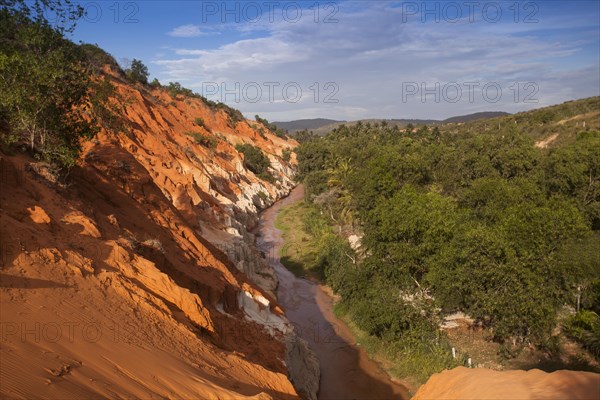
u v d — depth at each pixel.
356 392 21.62
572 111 106.00
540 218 23.39
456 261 24.44
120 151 25.45
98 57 65.88
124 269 14.09
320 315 30.55
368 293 27.33
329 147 90.25
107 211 19.28
